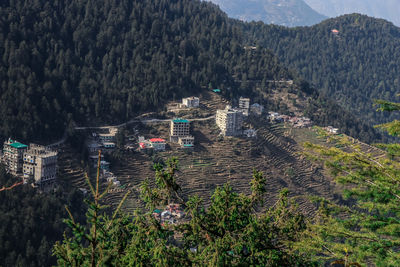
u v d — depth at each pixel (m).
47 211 97.56
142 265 23.75
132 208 114.69
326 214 24.67
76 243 21.45
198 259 25.28
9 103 128.38
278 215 27.58
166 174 26.20
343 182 23.58
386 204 22.22
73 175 122.12
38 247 89.31
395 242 21.03
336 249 21.75
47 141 130.88
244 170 150.25
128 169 134.00
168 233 25.94
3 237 86.25
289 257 25.91
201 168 144.12
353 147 24.77
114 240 24.81
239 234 25.95
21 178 112.19
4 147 117.31
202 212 27.64
